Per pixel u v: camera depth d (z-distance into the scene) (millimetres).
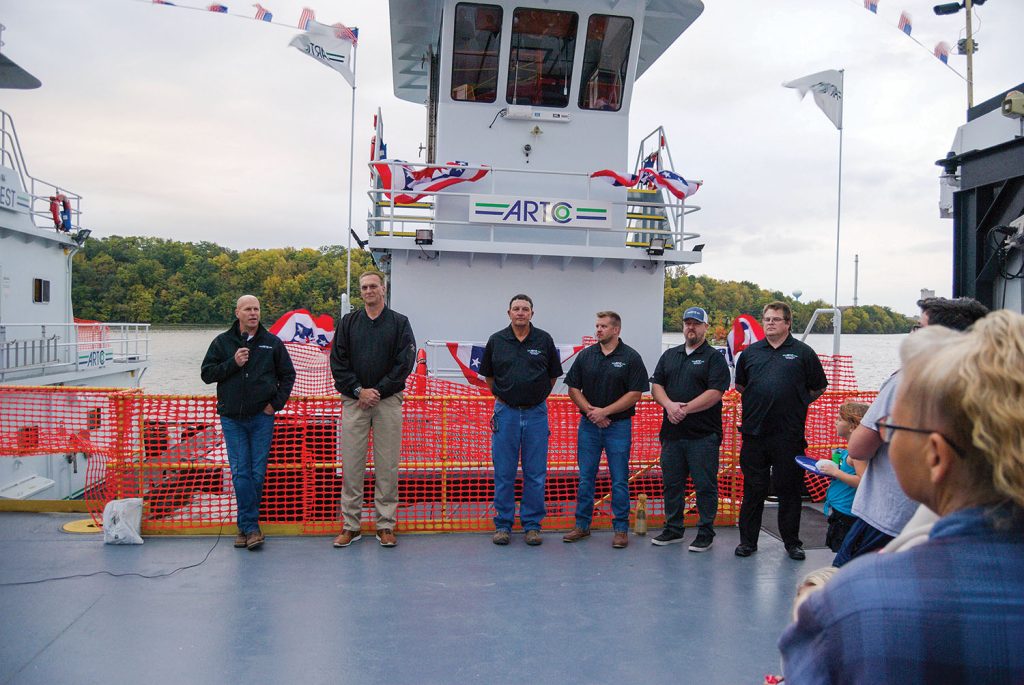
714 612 4492
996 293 4430
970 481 1098
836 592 1094
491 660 3811
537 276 8742
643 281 8898
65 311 15508
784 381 5387
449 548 5742
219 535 5973
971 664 988
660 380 5887
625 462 5836
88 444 6414
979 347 1099
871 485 2920
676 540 5930
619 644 4027
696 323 5680
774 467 5484
